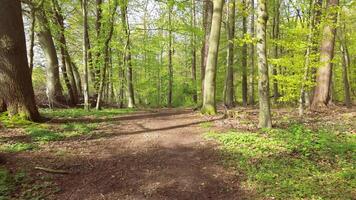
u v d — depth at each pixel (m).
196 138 11.66
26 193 6.85
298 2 15.90
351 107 22.06
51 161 8.66
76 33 27.77
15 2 12.45
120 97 27.61
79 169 8.38
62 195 7.00
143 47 27.36
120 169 8.60
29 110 12.88
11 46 12.34
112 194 7.23
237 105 29.34
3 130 11.35
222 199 7.13
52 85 21.14
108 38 21.41
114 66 27.08
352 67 35.34
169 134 12.51
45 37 20.70
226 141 10.77
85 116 16.67
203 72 20.41
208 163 9.12
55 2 21.33
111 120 15.77
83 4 18.70
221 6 16.50
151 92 39.59
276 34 26.12
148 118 16.89
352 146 10.06
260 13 12.16
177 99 37.59
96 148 10.23
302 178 7.89
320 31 15.63
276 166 8.58
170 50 33.41
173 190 7.53
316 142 10.52
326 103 19.39
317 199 6.81
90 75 26.03
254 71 30.45
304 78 15.58
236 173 8.34
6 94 12.52
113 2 19.92
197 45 32.25
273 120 15.04
